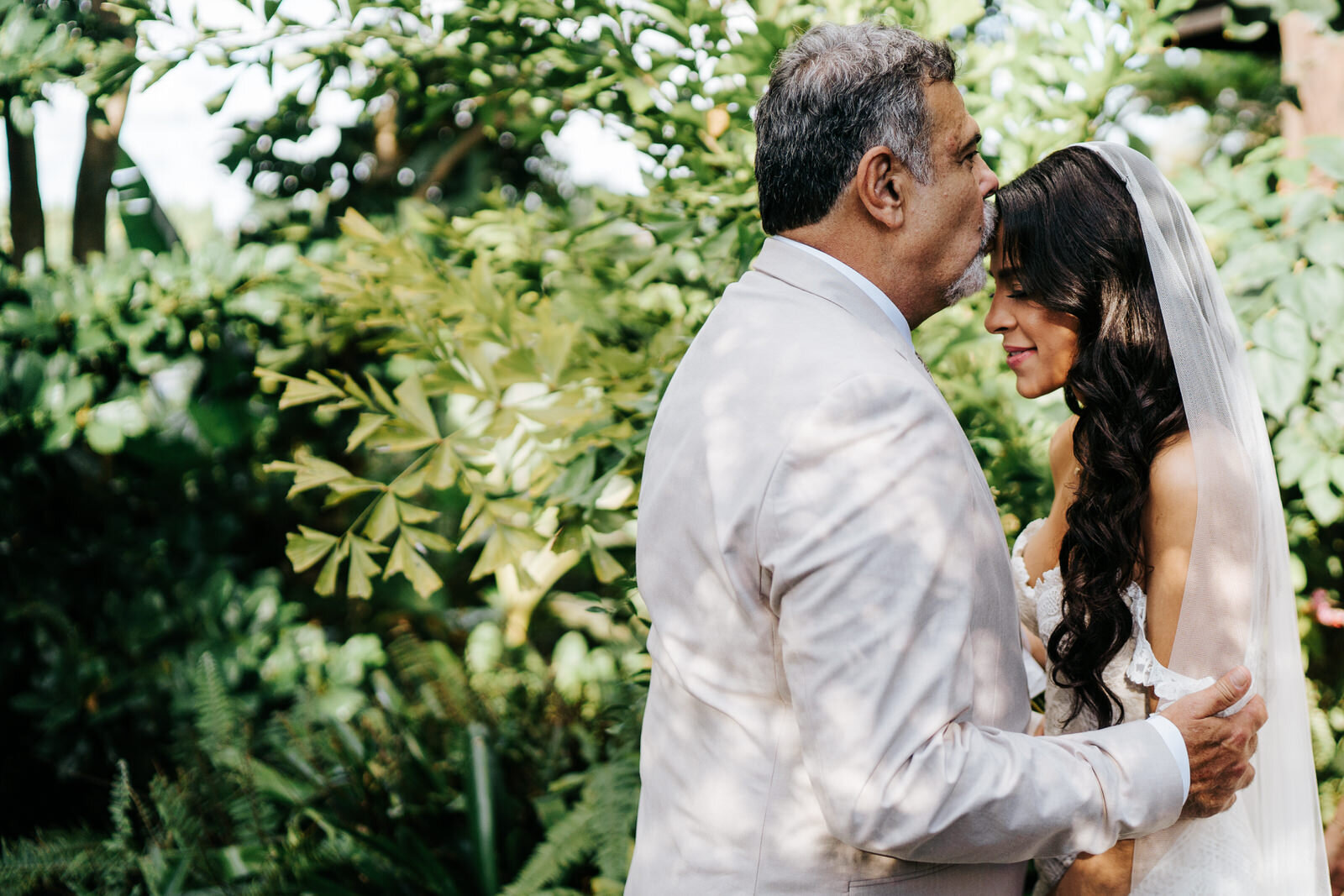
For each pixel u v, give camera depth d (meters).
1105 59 2.16
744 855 1.18
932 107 1.25
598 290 2.52
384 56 2.44
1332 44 2.72
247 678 3.38
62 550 3.53
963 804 1.04
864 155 1.24
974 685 1.16
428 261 2.44
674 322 2.37
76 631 3.36
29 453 3.43
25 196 3.71
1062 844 1.10
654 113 2.28
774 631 1.15
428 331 2.35
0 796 3.46
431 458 2.24
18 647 3.48
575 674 3.53
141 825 3.20
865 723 1.03
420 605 4.24
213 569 3.62
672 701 1.29
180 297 3.21
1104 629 1.39
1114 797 1.11
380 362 3.71
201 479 3.82
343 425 3.90
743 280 1.36
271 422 3.78
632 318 2.51
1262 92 5.38
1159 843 1.39
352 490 2.19
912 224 1.27
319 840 2.76
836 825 1.07
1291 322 2.03
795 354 1.18
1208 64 5.51
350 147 3.91
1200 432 1.35
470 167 4.15
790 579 1.08
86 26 2.76
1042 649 1.71
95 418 3.27
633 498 2.22
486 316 2.32
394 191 4.04
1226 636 1.32
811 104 1.25
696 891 1.22
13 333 3.15
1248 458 1.40
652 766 1.33
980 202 1.33
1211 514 1.32
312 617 4.18
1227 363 1.45
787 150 1.28
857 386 1.11
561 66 2.34
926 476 1.10
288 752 3.03
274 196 3.83
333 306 3.09
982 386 2.17
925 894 1.17
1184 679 1.32
